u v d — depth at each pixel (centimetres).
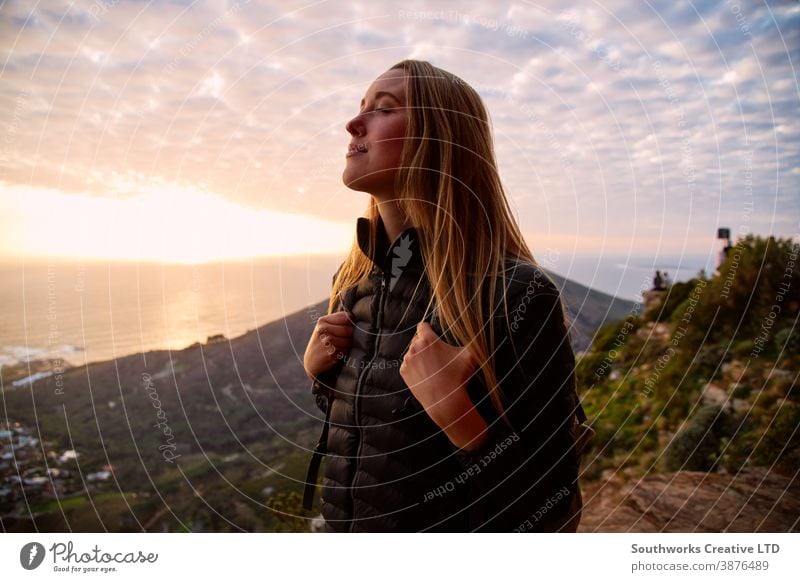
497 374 100
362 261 145
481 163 121
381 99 118
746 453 342
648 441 405
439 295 107
